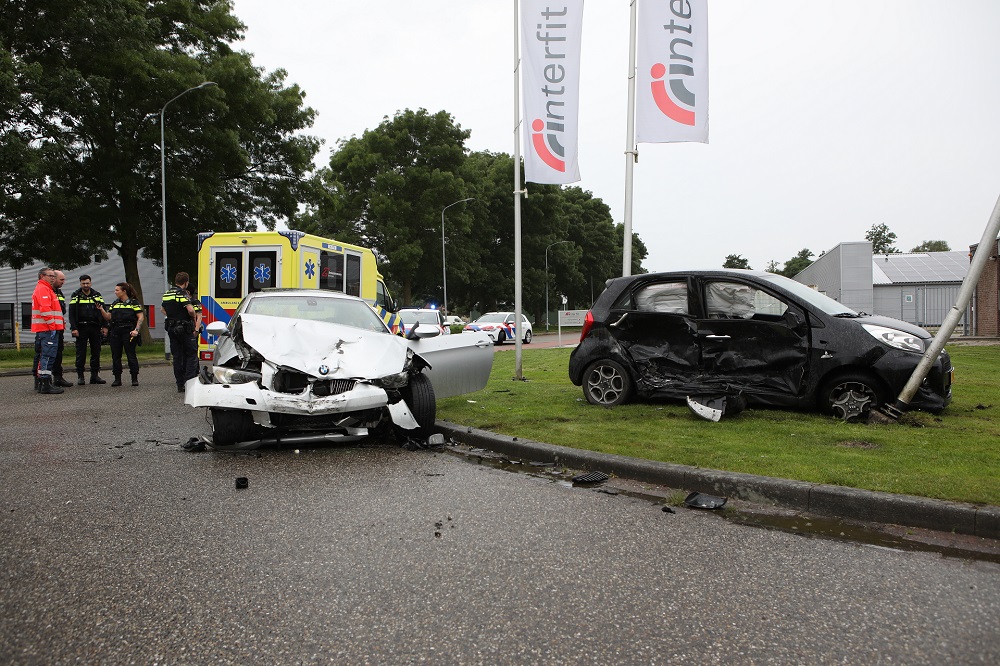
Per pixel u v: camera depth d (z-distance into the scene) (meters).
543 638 2.57
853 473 4.54
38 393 10.81
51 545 3.56
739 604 2.88
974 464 4.76
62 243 26.16
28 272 36.62
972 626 2.68
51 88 21.36
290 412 5.62
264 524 3.91
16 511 4.16
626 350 7.64
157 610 2.80
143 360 19.50
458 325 35.25
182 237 28.17
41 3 21.41
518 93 11.44
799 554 3.49
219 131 25.47
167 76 23.38
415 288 52.44
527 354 19.55
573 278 65.25
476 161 59.16
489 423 6.75
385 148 47.09
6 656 2.43
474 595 2.96
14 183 20.91
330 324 6.96
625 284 7.73
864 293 30.20
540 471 5.28
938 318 37.19
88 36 22.23
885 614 2.79
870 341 6.43
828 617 2.76
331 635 2.59
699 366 7.18
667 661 2.41
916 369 6.21
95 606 2.84
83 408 8.91
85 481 4.89
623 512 4.20
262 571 3.22
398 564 3.31
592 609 2.83
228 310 11.58
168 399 9.95
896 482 4.28
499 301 58.50
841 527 3.93
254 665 2.38
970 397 8.04
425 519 4.03
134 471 5.20
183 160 25.88
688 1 9.68
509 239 57.97
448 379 7.14
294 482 4.89
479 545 3.59
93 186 25.56
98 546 3.55
